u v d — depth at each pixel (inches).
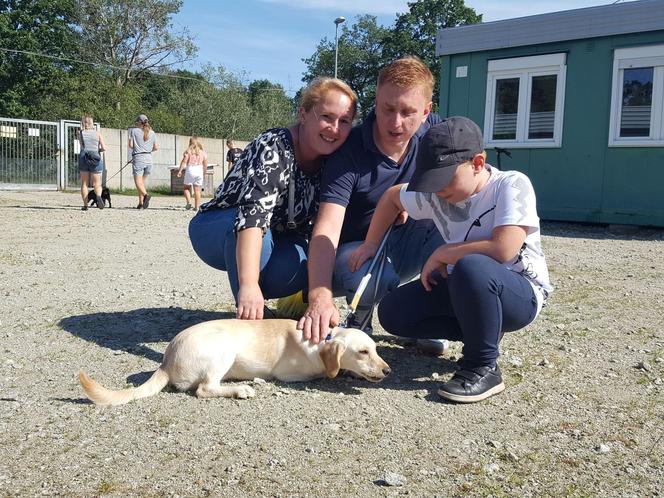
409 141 147.7
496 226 123.5
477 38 513.7
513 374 143.9
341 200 143.3
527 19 485.7
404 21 2117.4
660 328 185.9
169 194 901.8
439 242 158.7
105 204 616.7
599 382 140.2
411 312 139.8
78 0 1777.8
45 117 1535.4
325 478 97.3
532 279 131.0
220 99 1707.7
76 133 831.1
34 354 152.7
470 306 123.6
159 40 1840.6
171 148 1004.6
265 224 141.2
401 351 159.5
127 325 177.5
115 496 91.5
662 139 436.8
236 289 154.9
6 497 90.8
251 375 135.2
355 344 131.3
